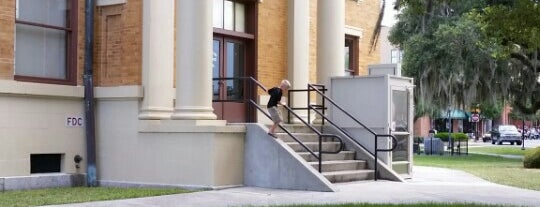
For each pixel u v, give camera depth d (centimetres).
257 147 1578
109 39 1745
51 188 1630
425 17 3444
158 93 1692
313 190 1473
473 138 9156
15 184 1585
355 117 1806
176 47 1628
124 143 1695
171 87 1731
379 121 1766
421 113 4762
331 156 1708
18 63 1653
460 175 2009
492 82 3347
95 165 1723
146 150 1650
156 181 1628
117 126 1712
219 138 1546
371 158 1747
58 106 1694
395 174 1703
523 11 1454
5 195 1432
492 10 1530
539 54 3183
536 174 2081
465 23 3112
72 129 1722
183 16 1602
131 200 1313
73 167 1720
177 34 1612
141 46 1698
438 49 3256
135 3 1709
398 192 1437
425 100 3509
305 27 2119
